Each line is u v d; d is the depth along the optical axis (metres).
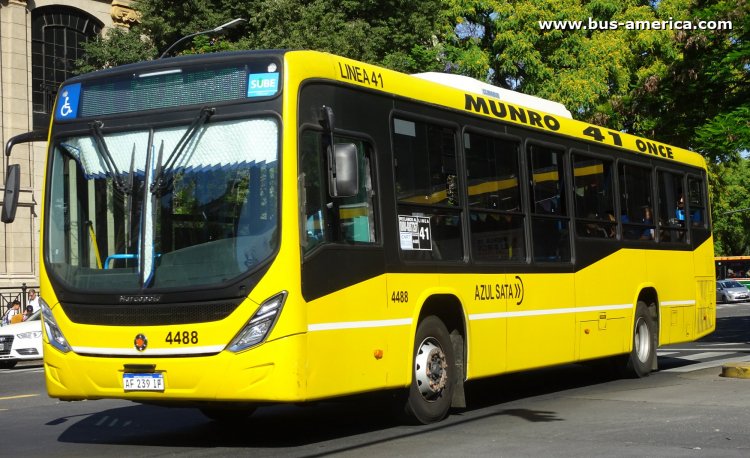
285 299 8.34
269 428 10.47
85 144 9.27
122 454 8.84
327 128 9.01
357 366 9.02
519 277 11.77
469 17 42.03
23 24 36.19
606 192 14.19
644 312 14.98
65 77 37.66
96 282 8.90
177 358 8.45
